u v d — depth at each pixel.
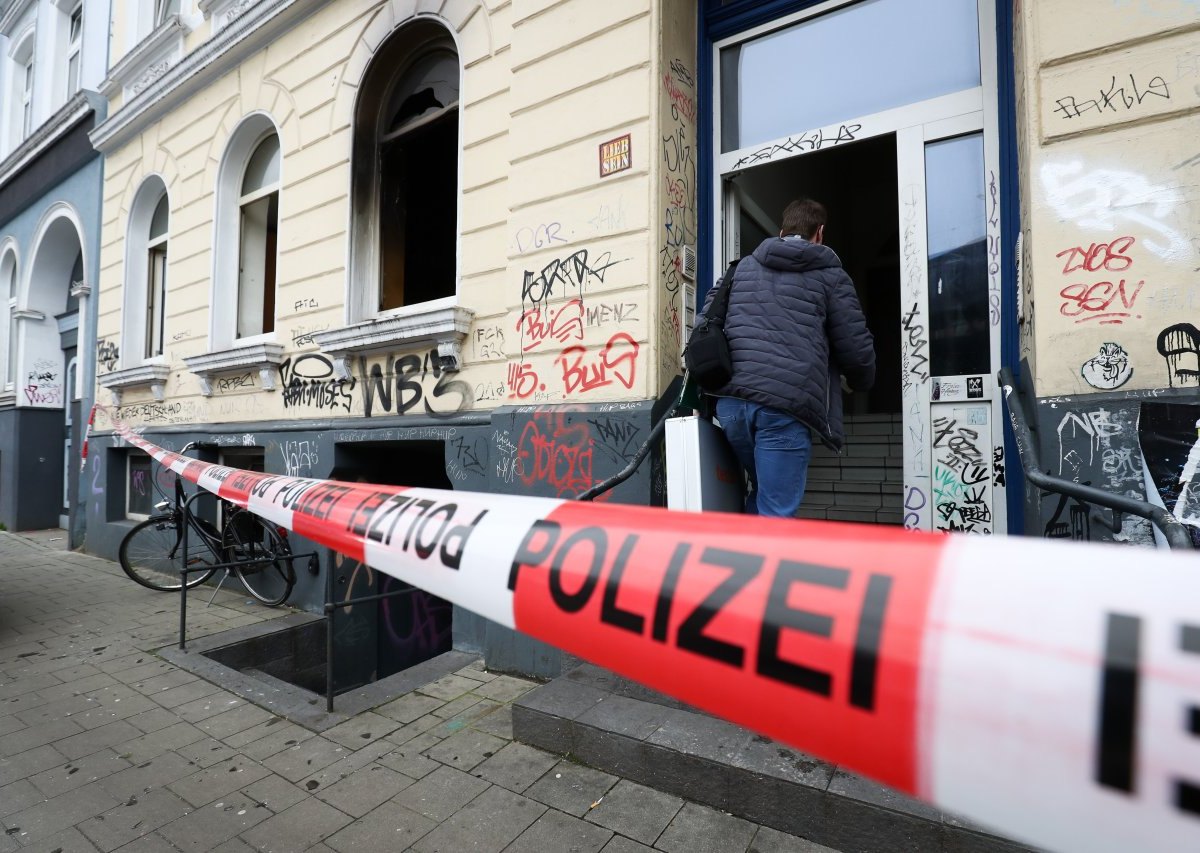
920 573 0.52
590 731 2.43
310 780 2.47
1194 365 2.01
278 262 5.65
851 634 0.52
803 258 2.46
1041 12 2.27
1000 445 2.87
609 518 0.81
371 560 1.11
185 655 3.99
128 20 8.30
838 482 4.07
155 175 7.38
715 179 3.76
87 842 2.14
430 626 5.51
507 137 4.06
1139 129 2.12
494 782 2.38
